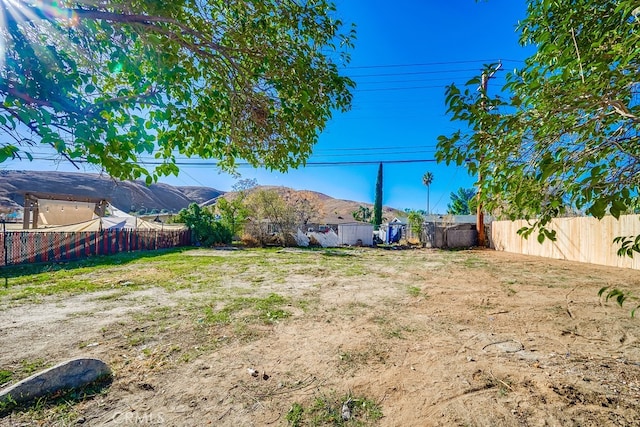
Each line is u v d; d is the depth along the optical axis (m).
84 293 6.29
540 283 7.70
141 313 4.95
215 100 2.41
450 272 9.55
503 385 2.86
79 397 2.60
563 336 4.10
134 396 2.65
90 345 3.68
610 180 1.57
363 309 5.37
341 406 2.54
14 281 7.30
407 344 3.82
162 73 1.89
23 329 4.19
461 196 39.75
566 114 1.63
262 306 5.43
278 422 2.34
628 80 1.40
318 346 3.74
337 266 10.80
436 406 2.54
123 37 1.81
